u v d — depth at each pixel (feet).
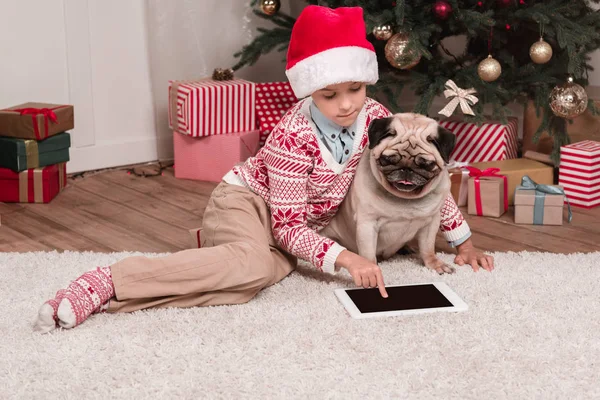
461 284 6.03
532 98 9.34
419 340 5.05
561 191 7.93
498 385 4.48
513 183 8.64
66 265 6.57
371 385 4.48
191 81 9.91
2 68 9.57
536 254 6.83
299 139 5.82
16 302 5.74
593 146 8.68
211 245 6.18
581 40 8.27
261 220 6.16
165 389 4.44
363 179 5.89
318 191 6.05
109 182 9.80
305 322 5.32
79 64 10.03
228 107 9.68
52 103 9.89
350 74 5.42
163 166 10.53
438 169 5.55
